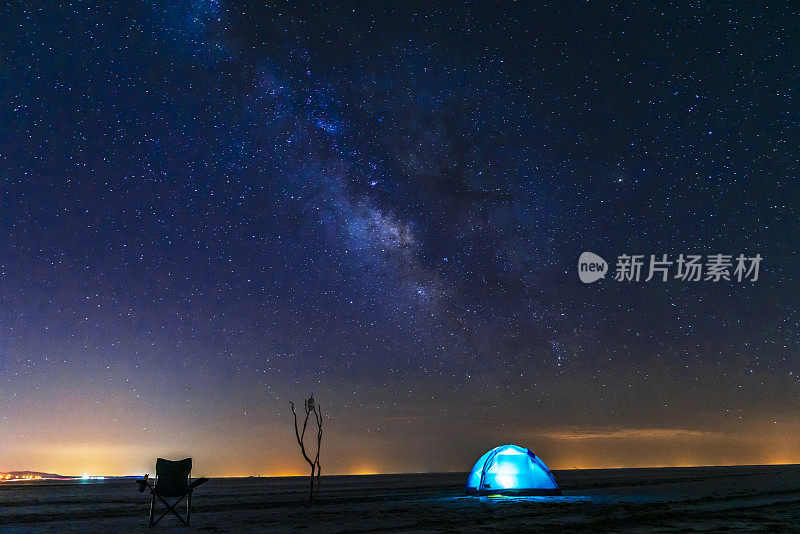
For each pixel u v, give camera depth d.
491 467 20.00
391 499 18.42
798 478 31.62
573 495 19.02
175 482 10.89
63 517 13.49
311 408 15.70
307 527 10.37
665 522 10.62
